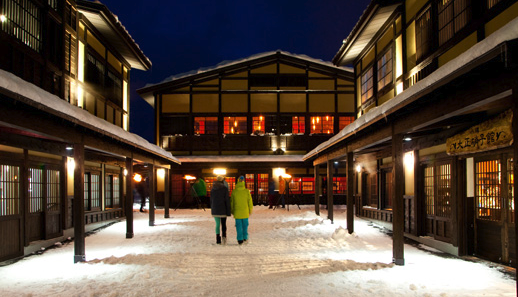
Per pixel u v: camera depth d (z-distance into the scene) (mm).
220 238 8336
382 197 11828
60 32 9578
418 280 4875
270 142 20188
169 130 20266
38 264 6309
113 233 10617
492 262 6090
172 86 20141
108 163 12680
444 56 7441
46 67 8688
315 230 10281
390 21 10570
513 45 2891
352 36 12453
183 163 20047
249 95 20266
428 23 8211
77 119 5496
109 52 13648
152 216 12234
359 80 14508
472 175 6680
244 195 8273
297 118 20266
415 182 8695
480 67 3457
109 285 4781
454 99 4199
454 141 6566
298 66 20422
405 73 9531
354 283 4727
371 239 8883
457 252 6707
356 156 13953
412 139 8914
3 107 4254
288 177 17953
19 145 7031
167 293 4430
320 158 13570
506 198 5781
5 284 4973
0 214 6578
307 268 5719
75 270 5715
